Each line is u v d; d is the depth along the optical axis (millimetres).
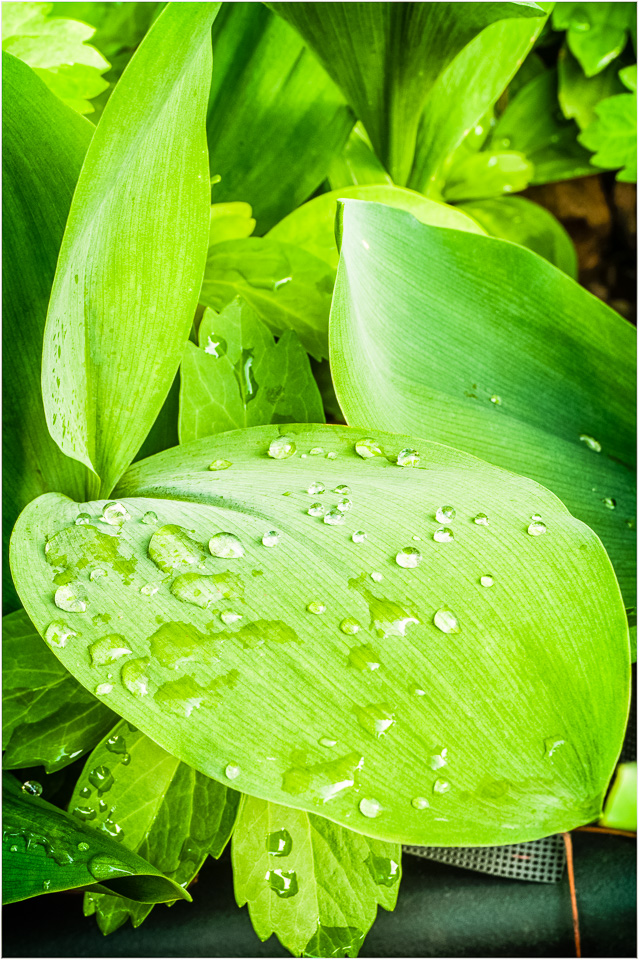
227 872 547
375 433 479
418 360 505
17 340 516
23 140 511
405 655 444
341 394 477
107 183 469
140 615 447
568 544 456
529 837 437
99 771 490
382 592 449
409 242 514
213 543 456
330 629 445
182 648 444
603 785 441
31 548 458
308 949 482
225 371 514
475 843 434
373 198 562
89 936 536
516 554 454
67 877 447
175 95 472
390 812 435
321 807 434
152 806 488
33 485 515
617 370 529
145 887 458
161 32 471
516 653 446
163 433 533
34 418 517
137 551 456
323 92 593
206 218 475
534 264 525
